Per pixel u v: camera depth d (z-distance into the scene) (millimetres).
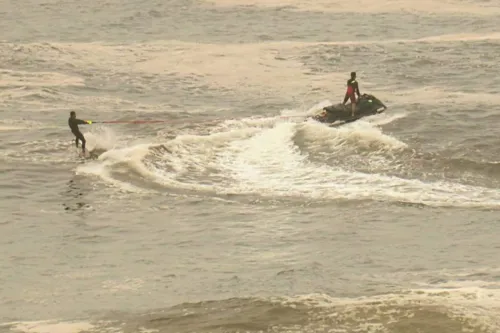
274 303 58781
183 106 144625
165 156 107125
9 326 58688
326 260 71750
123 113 136875
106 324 57875
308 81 165500
